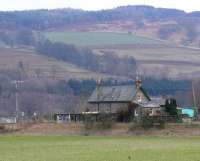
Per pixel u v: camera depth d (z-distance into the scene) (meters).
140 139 169.88
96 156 104.38
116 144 144.62
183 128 188.50
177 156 101.81
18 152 120.00
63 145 143.88
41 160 98.38
